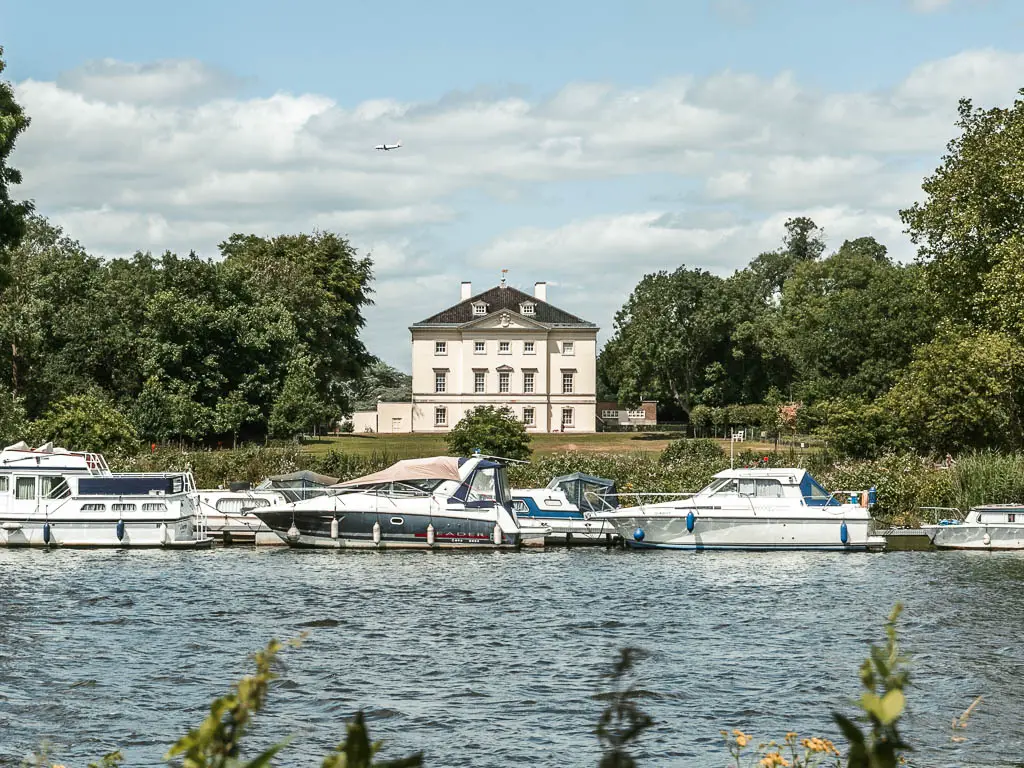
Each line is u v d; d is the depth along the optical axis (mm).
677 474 69125
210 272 113250
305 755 20953
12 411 78938
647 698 24875
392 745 21531
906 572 47094
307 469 73500
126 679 26562
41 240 141250
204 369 109875
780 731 22375
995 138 79375
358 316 152000
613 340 167375
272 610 36531
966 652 29406
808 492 56250
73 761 20422
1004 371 71812
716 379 157750
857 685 26000
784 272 199625
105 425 76812
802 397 117812
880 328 112062
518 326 154250
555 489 60594
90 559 50625
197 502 57969
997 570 47750
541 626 33750
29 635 31797
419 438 137000
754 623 34219
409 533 55656
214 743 5547
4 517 54562
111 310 108875
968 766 20141
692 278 155750
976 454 67625
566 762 20531
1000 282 72750
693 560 51781
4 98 62344
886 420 76375
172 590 40906
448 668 27891
